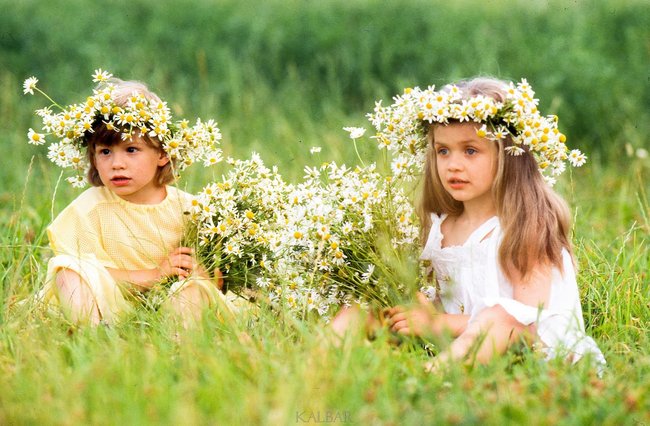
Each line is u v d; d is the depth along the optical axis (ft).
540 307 10.69
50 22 33.01
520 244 11.44
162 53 31.91
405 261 12.01
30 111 27.86
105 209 13.10
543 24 31.68
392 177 12.51
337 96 29.07
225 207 12.75
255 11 34.19
